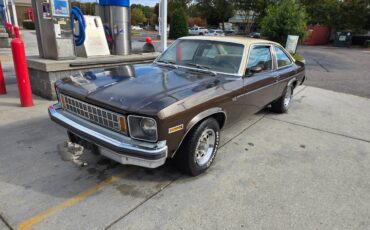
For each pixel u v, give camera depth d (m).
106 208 2.60
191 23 62.84
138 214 2.54
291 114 5.75
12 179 2.98
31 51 13.47
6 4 20.70
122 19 7.02
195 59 3.98
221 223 2.47
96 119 2.83
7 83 7.13
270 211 2.66
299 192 2.99
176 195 2.83
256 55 4.04
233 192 2.93
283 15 13.46
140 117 2.46
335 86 8.97
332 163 3.68
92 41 6.55
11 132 4.12
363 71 12.69
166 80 3.20
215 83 3.25
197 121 2.84
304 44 34.47
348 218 2.62
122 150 2.50
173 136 2.62
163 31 8.00
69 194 2.78
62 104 3.28
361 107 6.56
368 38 33.00
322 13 35.34
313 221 2.55
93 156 3.51
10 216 2.45
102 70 3.70
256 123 5.08
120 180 3.05
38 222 2.39
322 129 4.94
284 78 4.98
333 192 3.02
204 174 3.25
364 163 3.73
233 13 54.53
